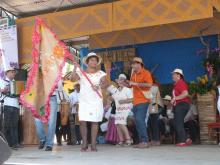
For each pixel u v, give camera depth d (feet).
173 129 34.60
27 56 35.86
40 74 25.88
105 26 32.91
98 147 30.30
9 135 29.25
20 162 19.84
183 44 38.93
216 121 33.04
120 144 32.27
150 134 32.60
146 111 28.14
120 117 32.01
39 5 41.06
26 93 25.12
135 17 31.71
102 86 26.84
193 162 18.84
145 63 40.32
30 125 34.99
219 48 36.65
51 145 27.71
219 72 29.91
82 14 33.88
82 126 26.73
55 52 25.59
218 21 36.96
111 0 40.11
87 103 26.40
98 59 27.27
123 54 41.14
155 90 32.37
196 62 38.27
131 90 31.89
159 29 39.42
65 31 34.50
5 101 29.48
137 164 18.35
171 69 39.34
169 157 21.39
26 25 36.06
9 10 42.16
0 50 35.70
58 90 28.84
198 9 29.27
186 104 30.22
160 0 30.71
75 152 25.55
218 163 18.31
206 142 32.99
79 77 26.81
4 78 31.58
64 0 39.78
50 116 27.20
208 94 33.27
